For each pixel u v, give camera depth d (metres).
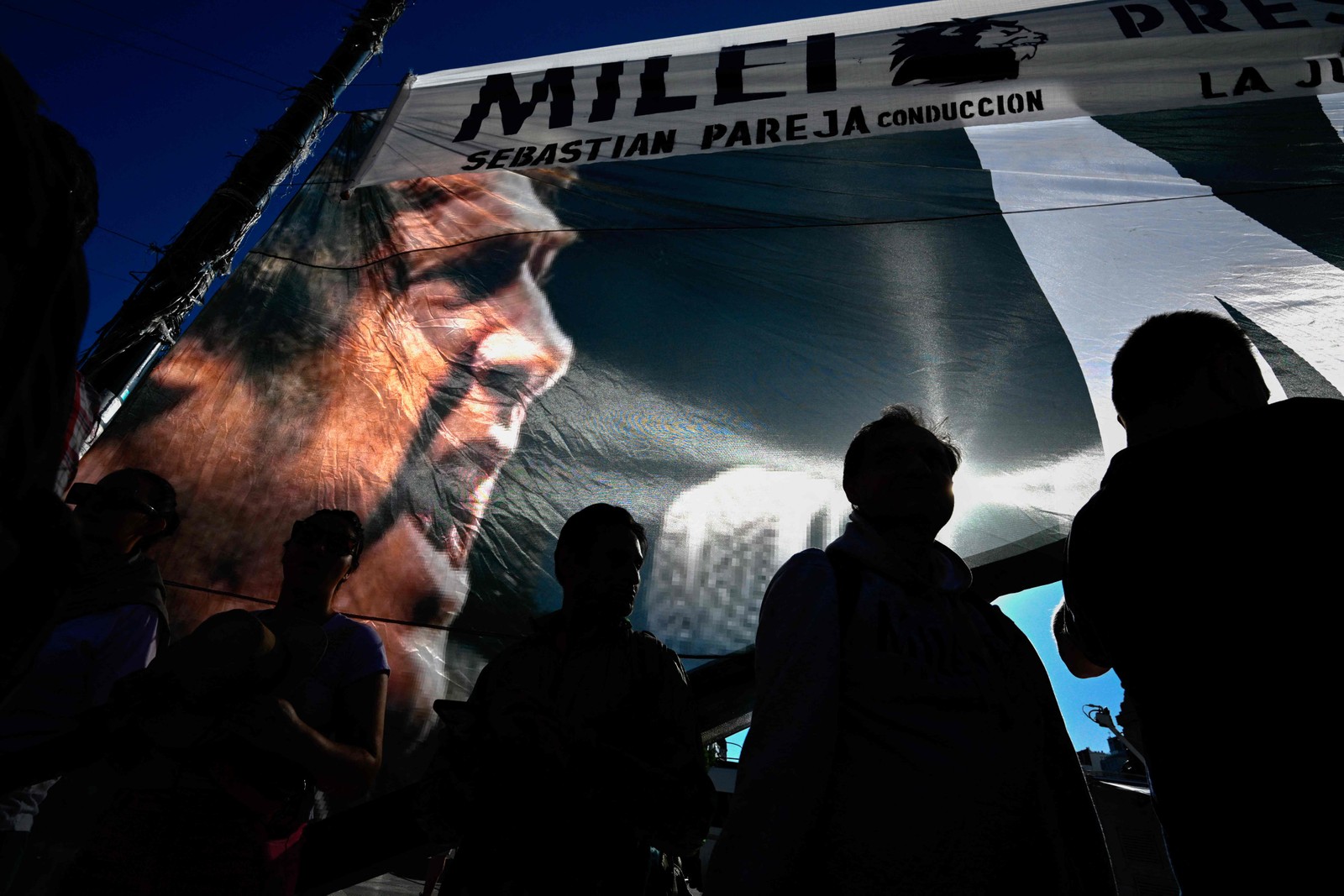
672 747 1.74
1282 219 3.47
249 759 1.73
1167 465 1.29
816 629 1.42
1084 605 1.37
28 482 0.87
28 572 0.86
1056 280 3.46
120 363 4.63
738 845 1.24
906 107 4.38
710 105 4.58
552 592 2.82
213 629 1.69
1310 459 1.16
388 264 3.96
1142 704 1.21
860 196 4.01
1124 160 3.91
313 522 2.27
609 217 4.07
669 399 3.25
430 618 2.79
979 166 4.05
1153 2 4.45
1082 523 1.40
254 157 5.54
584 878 1.55
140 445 3.19
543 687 1.83
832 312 3.48
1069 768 1.46
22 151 0.84
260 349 3.54
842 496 2.93
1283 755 1.01
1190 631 1.15
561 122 4.62
